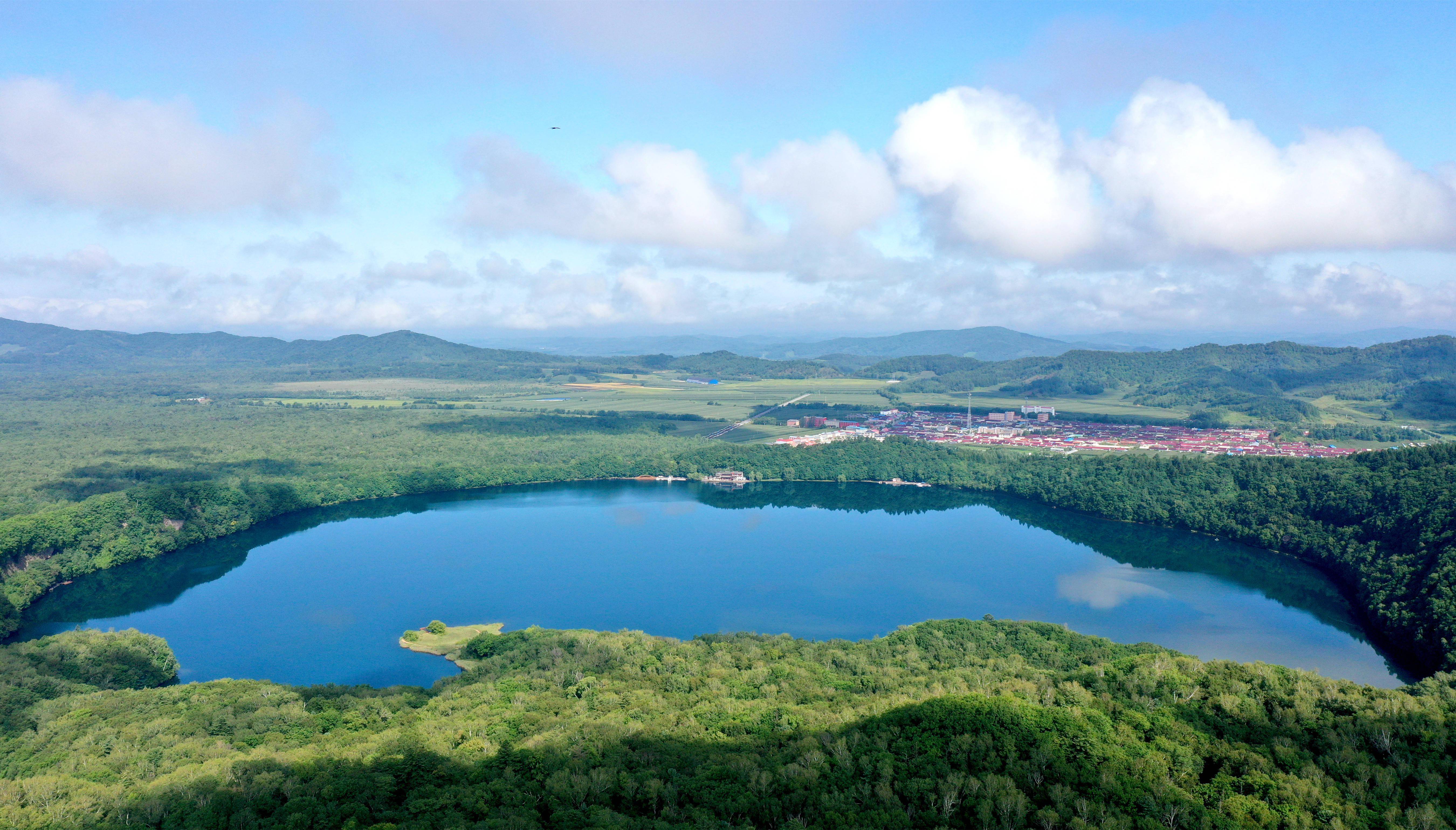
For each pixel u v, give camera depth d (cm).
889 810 12812
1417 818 12200
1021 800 12631
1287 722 15588
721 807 12988
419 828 12156
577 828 12231
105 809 13338
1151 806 12712
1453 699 16912
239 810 13200
